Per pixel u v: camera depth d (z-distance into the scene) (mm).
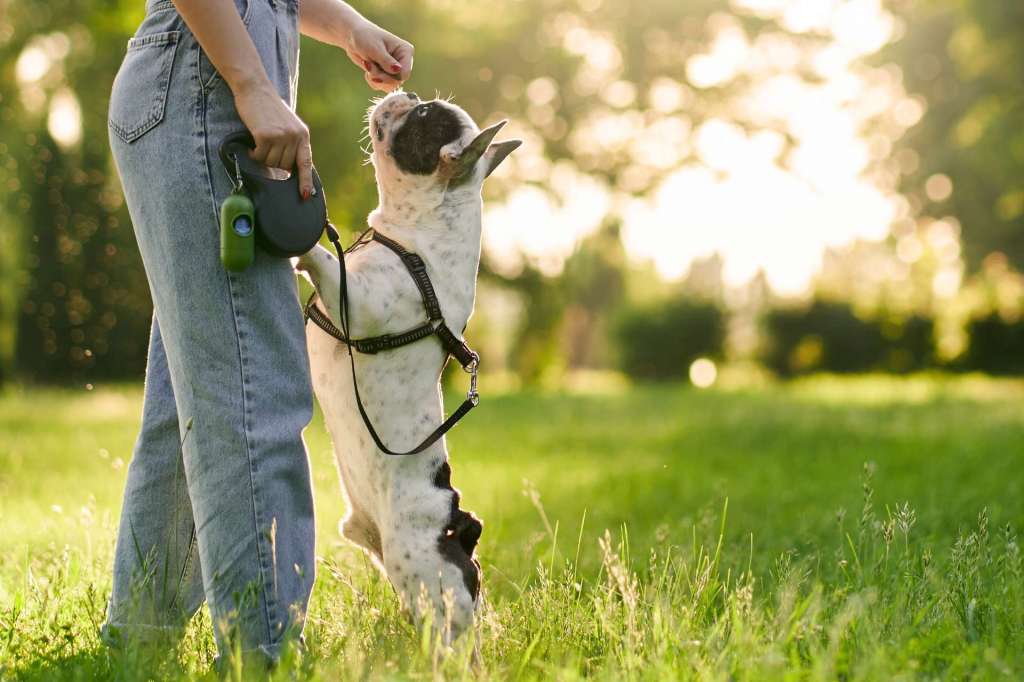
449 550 3203
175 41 2967
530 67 25094
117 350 19703
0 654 3213
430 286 3307
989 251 28047
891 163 29031
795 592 3385
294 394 3068
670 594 3514
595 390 25797
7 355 19516
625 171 27734
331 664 2996
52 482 7379
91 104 17859
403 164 3428
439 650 2967
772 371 34531
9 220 14016
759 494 7449
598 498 7414
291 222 2953
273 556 2984
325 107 18000
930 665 3027
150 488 3295
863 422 14133
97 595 3756
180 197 2943
